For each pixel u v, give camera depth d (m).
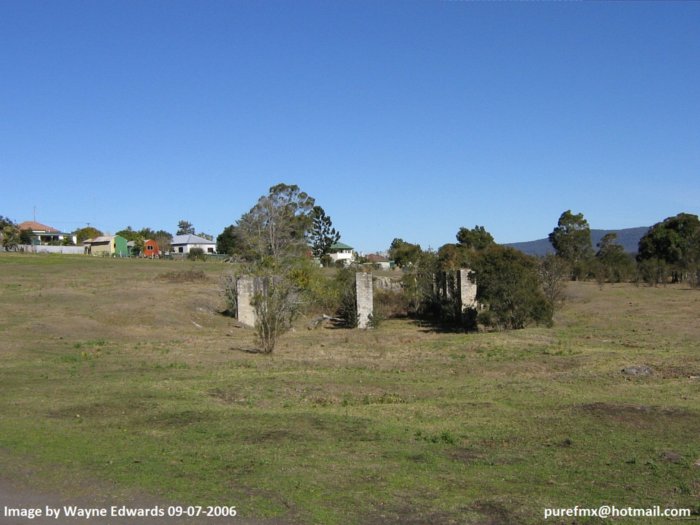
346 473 7.88
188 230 162.88
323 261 88.88
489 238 72.88
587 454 8.98
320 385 14.49
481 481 7.68
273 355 20.47
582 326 27.72
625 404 12.03
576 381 15.12
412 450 9.09
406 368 17.44
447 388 14.38
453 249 38.59
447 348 21.97
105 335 24.78
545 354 19.77
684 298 40.66
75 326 25.83
